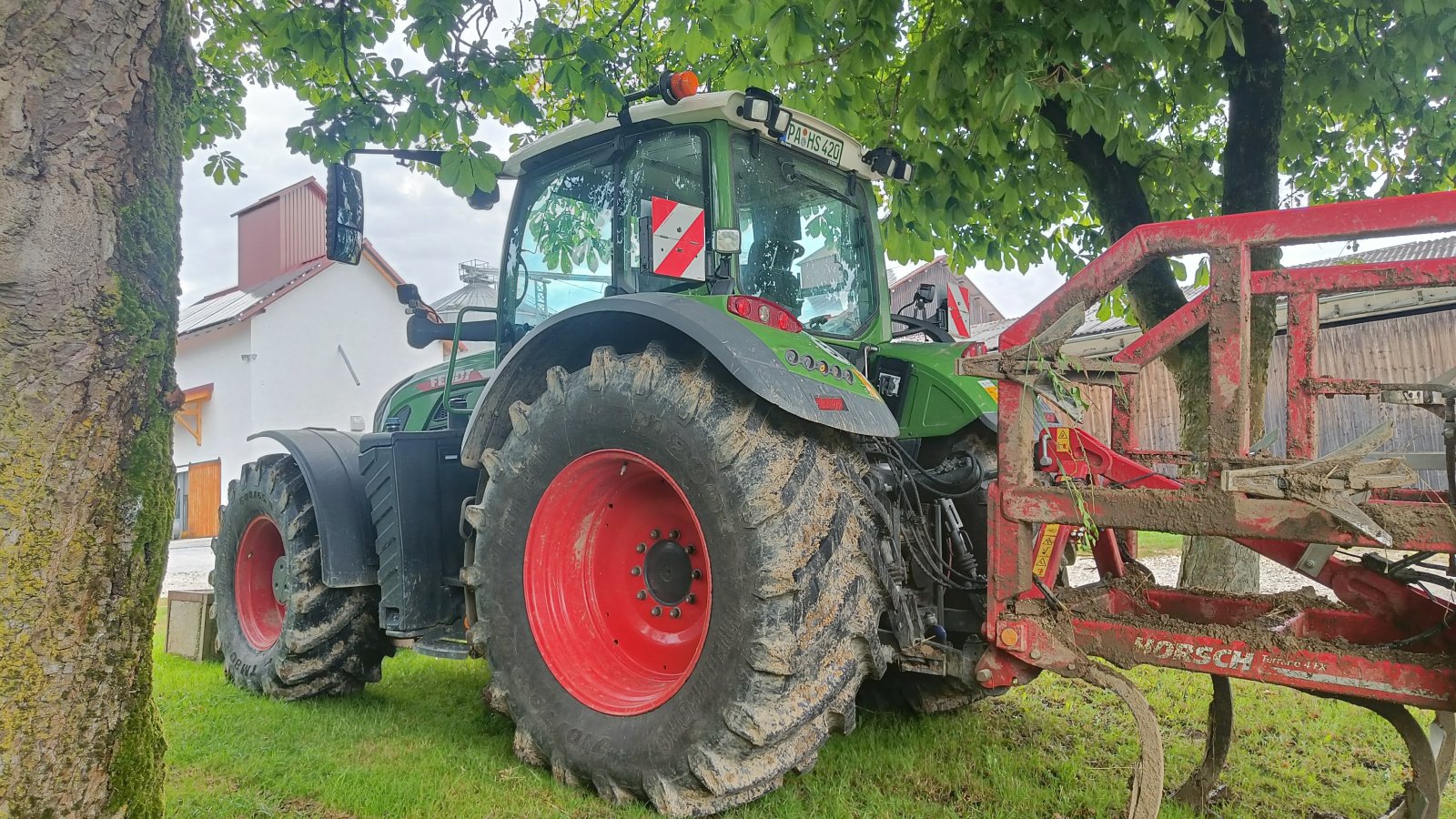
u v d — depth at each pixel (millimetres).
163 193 1876
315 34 3480
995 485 2408
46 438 1686
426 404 4602
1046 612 2404
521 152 3793
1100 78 3926
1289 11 3322
